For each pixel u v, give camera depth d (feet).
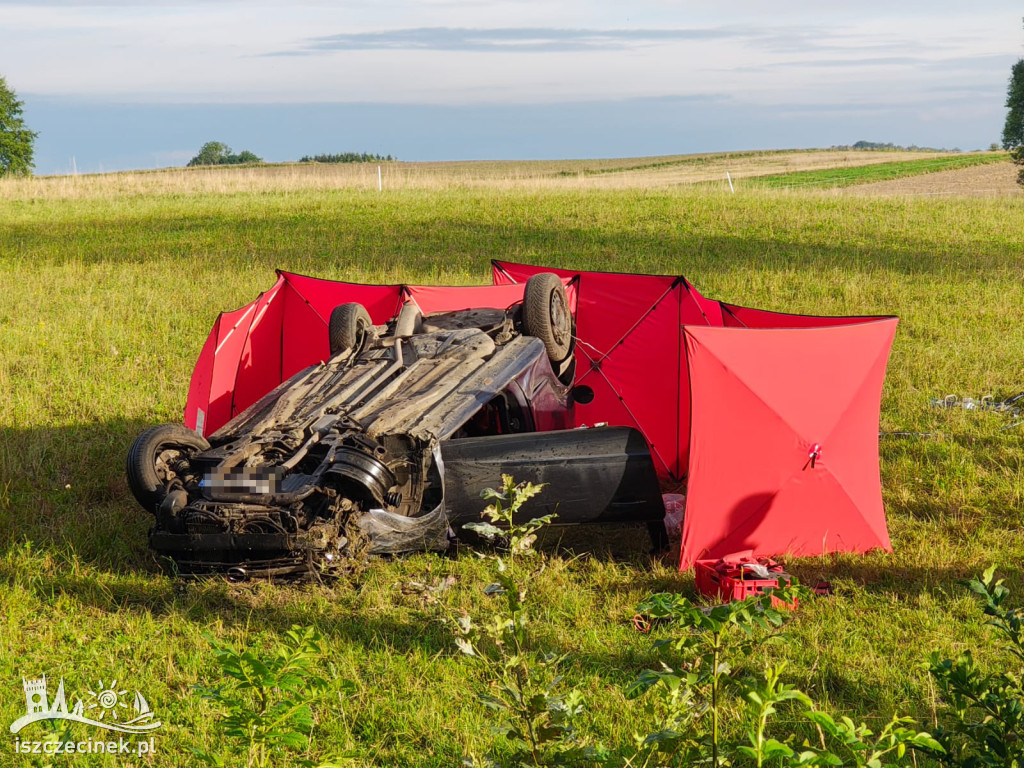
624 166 341.62
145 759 14.21
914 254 70.33
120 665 16.88
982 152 313.12
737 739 13.87
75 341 42.88
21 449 28.96
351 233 84.58
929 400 34.45
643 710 14.58
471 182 145.18
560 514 21.35
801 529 22.07
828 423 21.99
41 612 19.24
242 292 55.16
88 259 68.85
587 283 32.09
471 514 21.27
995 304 51.01
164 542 20.27
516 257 70.18
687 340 21.01
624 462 21.36
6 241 78.43
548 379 27.43
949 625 18.17
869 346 23.26
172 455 23.17
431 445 21.26
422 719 14.99
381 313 32.89
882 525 22.61
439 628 18.19
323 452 21.66
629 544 23.38
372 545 21.07
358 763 13.92
